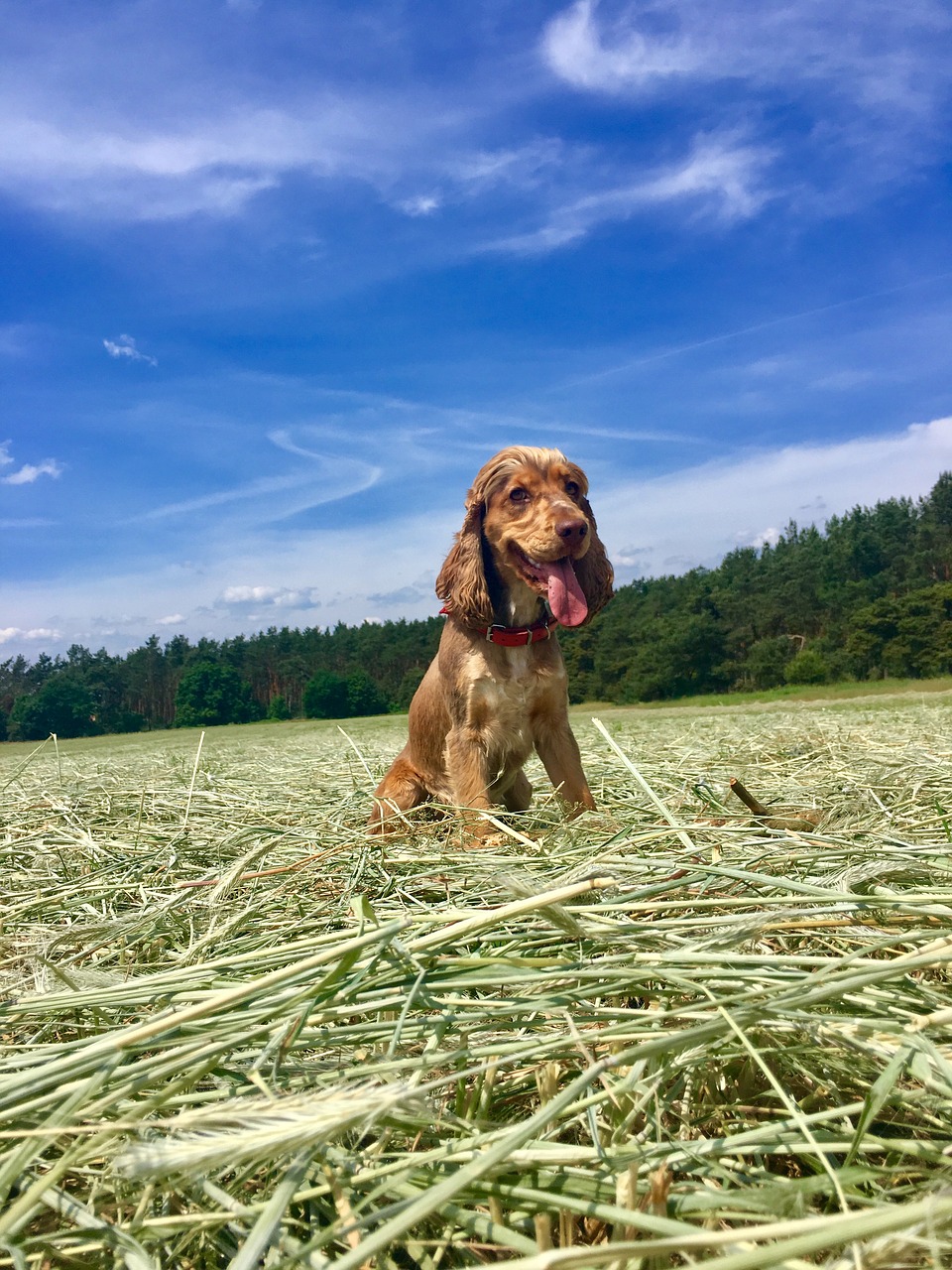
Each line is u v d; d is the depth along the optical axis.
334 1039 0.35
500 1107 0.35
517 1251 0.27
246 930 0.58
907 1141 0.28
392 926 0.36
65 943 0.57
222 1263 0.28
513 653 1.16
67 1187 0.31
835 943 0.44
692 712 5.05
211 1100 0.33
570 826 0.76
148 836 0.92
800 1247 0.18
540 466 1.19
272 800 1.19
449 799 1.24
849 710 3.05
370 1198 0.26
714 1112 0.33
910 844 0.54
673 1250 0.19
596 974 0.36
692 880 0.46
